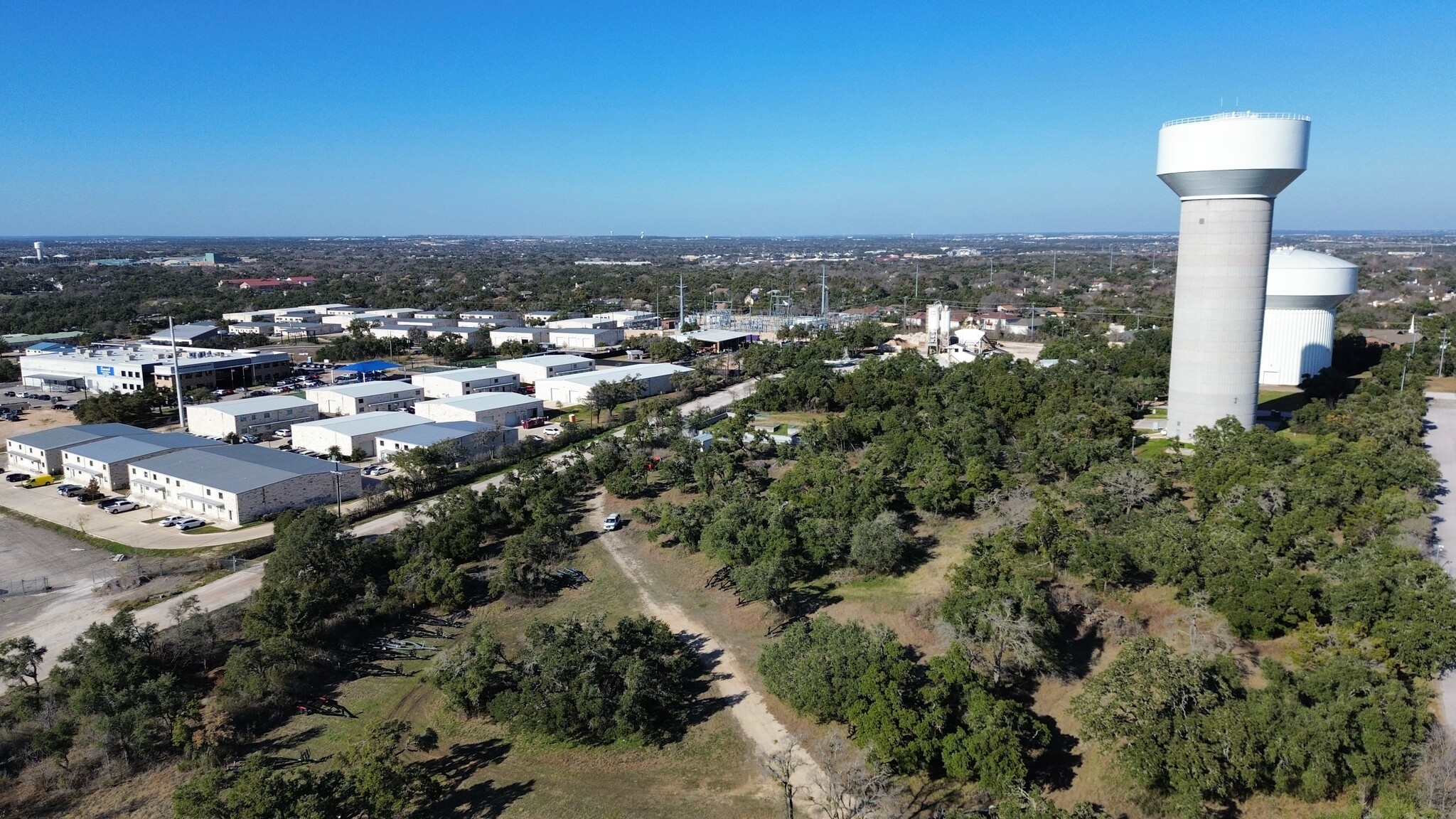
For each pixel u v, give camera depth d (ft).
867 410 464.65
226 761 186.60
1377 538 236.02
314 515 282.36
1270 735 160.56
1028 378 483.10
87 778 180.34
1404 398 407.85
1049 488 319.68
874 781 164.96
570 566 292.40
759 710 204.54
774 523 273.33
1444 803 145.38
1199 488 288.10
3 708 199.93
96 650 199.93
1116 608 228.43
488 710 205.77
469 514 301.43
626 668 201.67
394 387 543.39
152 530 326.03
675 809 170.19
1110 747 170.30
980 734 170.19
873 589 257.34
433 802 173.68
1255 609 202.90
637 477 357.61
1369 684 168.25
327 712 208.74
